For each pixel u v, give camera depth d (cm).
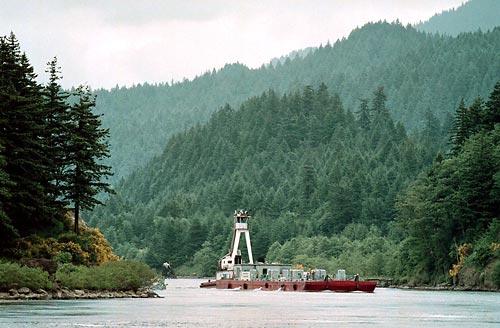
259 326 14362
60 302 19212
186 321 15112
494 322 15875
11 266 19838
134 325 13875
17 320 14162
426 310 19688
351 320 16112
